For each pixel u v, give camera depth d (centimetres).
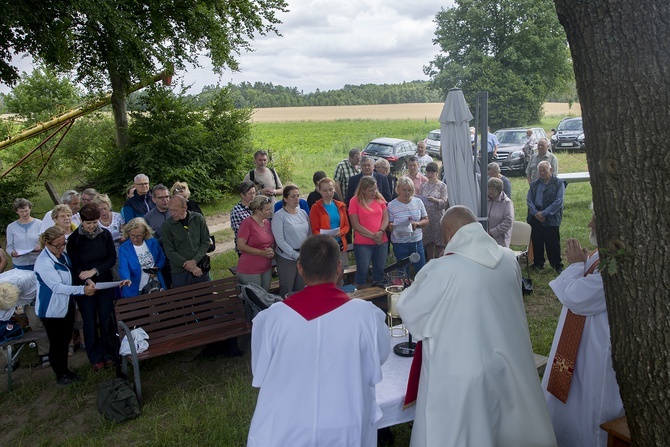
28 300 561
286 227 582
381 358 259
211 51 1587
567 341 336
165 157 1552
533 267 779
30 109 2358
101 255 516
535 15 3359
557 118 4603
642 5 204
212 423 423
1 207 1340
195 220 571
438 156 2252
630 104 209
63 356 509
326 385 241
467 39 3450
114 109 1612
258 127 5797
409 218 666
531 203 762
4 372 557
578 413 333
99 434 422
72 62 1351
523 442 290
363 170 784
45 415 465
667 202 207
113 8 1250
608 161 218
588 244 912
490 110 3338
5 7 1053
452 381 273
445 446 272
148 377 517
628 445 282
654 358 218
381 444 375
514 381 284
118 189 1586
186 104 1603
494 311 281
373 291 562
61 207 589
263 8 1667
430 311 283
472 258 286
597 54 215
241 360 543
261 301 512
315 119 6988
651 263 213
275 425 241
